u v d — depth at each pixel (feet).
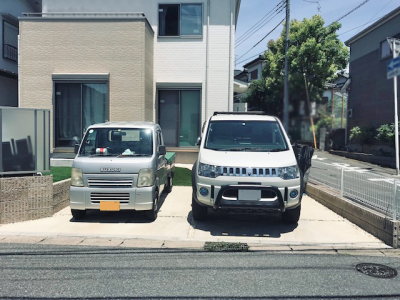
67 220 20.45
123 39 37.73
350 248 16.40
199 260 14.61
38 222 19.93
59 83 38.22
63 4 43.52
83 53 37.88
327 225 19.97
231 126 21.42
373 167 46.60
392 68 20.94
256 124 21.45
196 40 43.04
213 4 42.86
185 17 43.09
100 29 37.78
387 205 17.62
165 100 43.50
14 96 47.88
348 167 45.83
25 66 38.11
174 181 32.91
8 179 19.56
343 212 21.65
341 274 13.29
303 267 13.96
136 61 37.76
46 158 21.45
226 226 19.67
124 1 43.32
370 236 18.04
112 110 37.99
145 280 12.54
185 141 43.57
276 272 13.42
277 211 17.71
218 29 42.93
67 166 34.35
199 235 18.08
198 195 18.58
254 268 13.79
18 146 20.49
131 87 37.88
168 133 43.65
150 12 43.16
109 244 16.61
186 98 43.45
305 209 23.73
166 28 43.21
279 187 17.63
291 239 17.54
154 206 20.49
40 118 21.15
